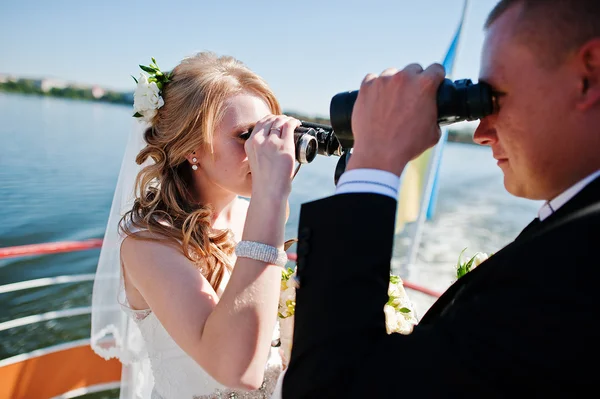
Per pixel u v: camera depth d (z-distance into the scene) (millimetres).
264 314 1290
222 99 1614
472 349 717
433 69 949
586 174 854
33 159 27375
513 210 22391
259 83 1688
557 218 837
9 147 31469
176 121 1645
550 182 898
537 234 771
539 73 849
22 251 2488
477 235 16984
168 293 1438
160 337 1634
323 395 796
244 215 2070
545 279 695
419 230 4633
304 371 829
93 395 4340
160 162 1715
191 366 1614
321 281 867
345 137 1164
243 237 1371
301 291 907
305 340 852
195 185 1781
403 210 4660
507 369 688
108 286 2133
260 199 1379
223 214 1930
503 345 698
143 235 1554
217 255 1658
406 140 917
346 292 838
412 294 6395
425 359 747
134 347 2135
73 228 14781
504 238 16938
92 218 16094
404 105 922
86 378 2914
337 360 796
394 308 1562
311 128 1552
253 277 1308
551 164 878
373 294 837
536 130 872
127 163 2018
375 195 890
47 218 15500
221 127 1618
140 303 1667
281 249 1364
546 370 667
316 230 914
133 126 1988
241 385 1269
